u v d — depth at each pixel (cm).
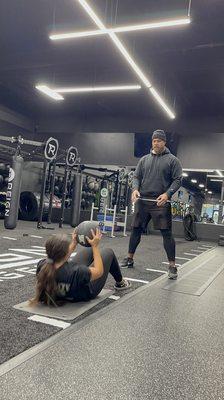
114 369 126
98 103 940
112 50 602
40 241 509
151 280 286
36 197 973
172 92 805
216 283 296
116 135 1035
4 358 125
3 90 914
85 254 211
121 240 643
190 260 440
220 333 173
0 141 992
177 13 471
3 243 459
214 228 870
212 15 491
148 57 615
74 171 990
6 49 667
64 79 802
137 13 495
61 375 118
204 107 917
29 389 108
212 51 588
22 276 265
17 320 165
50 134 1100
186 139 968
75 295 189
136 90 802
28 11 542
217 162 937
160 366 131
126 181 987
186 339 162
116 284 243
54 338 148
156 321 184
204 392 114
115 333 162
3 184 900
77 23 545
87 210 1036
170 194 286
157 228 296
